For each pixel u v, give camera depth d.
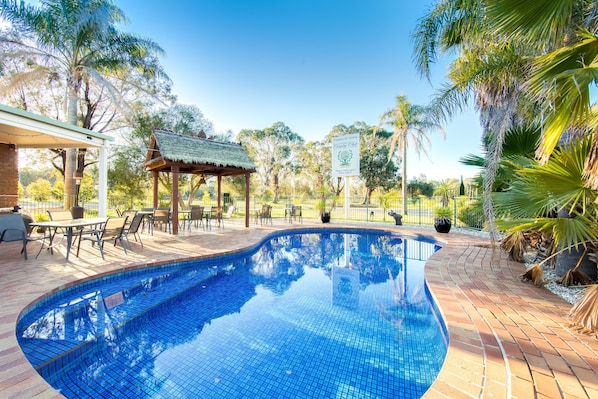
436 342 3.23
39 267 5.01
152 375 2.67
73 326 3.44
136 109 15.73
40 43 11.27
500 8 3.17
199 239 8.51
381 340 3.29
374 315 3.96
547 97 2.74
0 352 2.36
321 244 9.56
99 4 11.64
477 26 4.73
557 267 4.51
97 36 11.68
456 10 4.98
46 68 11.84
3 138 8.23
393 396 2.40
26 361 2.25
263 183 37.12
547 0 2.92
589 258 3.97
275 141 37.16
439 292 3.94
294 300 4.55
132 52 12.88
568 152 3.02
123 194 16.80
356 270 6.44
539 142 3.39
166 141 9.62
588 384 1.97
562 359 2.29
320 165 36.22
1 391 1.89
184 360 2.90
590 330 2.71
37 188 20.08
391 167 32.28
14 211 8.26
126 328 3.58
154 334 3.44
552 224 3.18
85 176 18.33
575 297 3.69
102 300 4.21
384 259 7.49
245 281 5.57
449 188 22.62
